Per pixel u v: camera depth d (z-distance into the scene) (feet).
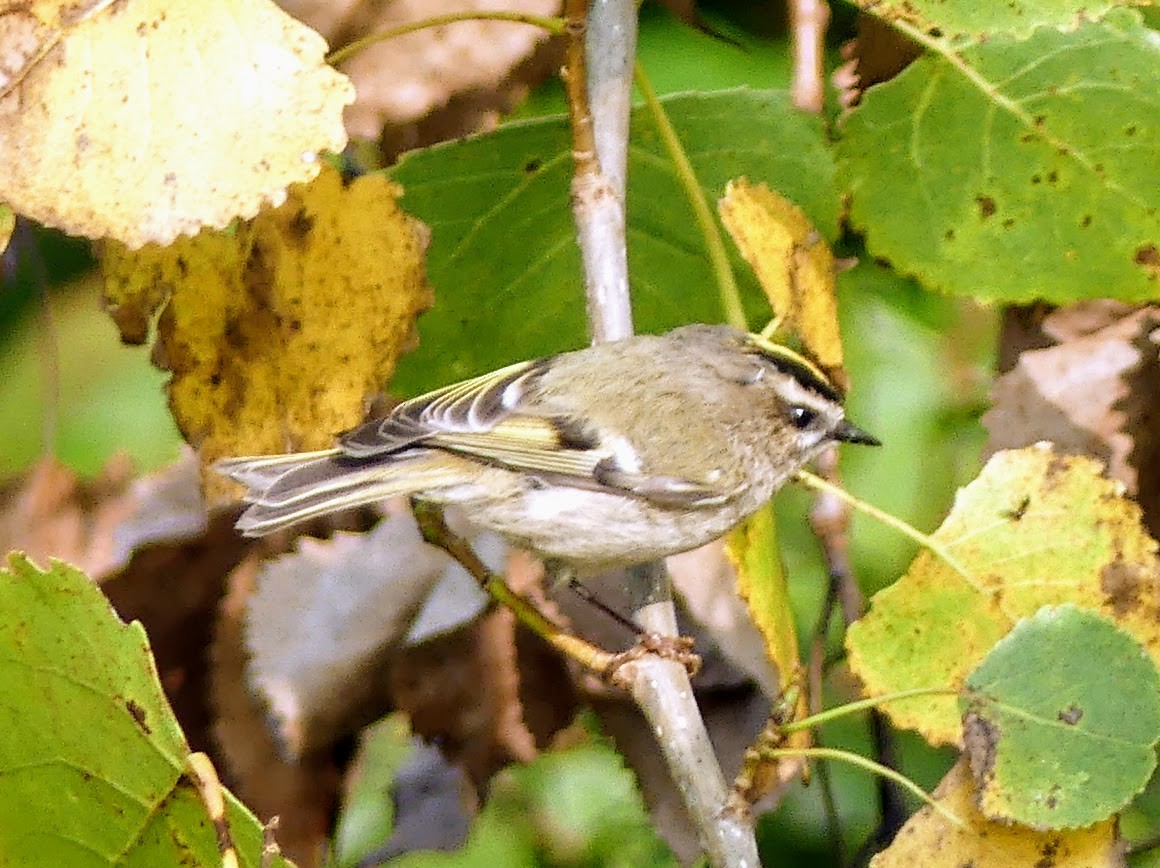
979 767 9.67
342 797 9.90
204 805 9.64
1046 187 9.86
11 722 9.64
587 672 9.90
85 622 9.62
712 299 9.92
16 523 9.89
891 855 9.70
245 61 9.68
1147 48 9.84
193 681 9.89
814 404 9.88
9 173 9.66
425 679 9.89
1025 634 9.68
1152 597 9.75
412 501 9.81
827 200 9.88
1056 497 9.76
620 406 9.84
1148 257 9.85
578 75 9.78
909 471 10.03
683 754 9.73
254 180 9.66
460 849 9.95
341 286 9.77
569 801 10.03
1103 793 9.66
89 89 9.67
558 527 9.84
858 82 9.90
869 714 9.86
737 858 9.70
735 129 9.88
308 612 9.89
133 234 9.66
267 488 9.76
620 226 9.83
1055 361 9.91
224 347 9.77
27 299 10.10
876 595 9.75
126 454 9.91
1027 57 9.85
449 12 9.90
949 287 9.87
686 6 9.96
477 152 9.87
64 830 9.65
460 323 9.89
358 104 9.90
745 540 9.76
